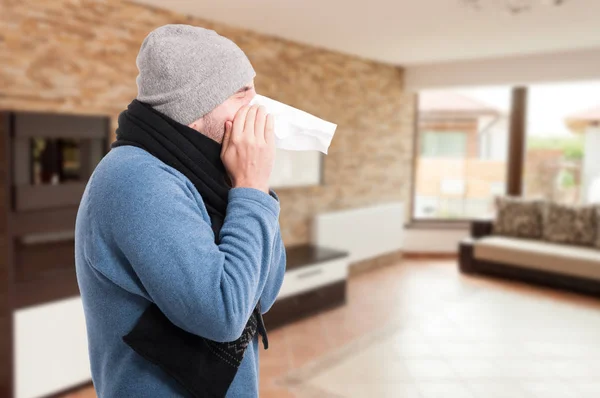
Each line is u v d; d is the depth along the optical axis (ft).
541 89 19.26
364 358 10.93
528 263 16.58
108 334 2.64
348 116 17.37
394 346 11.60
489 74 17.95
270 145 2.65
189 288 2.25
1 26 8.99
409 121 20.29
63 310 8.73
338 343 11.75
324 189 16.60
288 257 13.87
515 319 13.44
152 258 2.26
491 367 10.54
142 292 2.47
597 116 18.76
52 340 8.61
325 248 15.11
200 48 2.57
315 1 10.97
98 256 2.43
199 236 2.35
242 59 2.71
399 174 20.02
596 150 18.94
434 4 11.17
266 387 9.61
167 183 2.42
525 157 19.75
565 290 15.99
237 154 2.62
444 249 20.52
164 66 2.54
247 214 2.52
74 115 8.32
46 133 7.97
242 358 2.78
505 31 13.76
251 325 2.89
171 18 11.90
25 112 7.71
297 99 15.34
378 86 18.62
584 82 16.34
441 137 20.72
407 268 18.99
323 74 16.19
